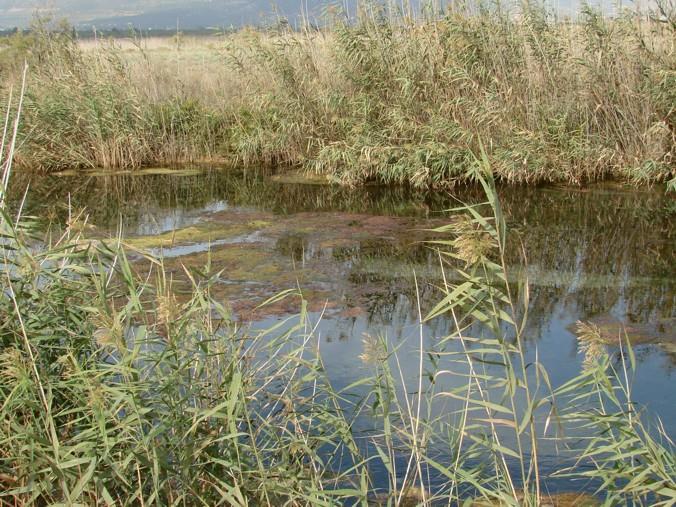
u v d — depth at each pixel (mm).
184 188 12922
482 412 4789
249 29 13555
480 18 12055
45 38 15836
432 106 12250
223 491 3430
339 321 6602
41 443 3090
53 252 3965
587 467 4160
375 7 12539
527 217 10109
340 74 12656
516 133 11602
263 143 14242
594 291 7281
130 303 3619
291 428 4340
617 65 11594
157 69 17328
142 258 8562
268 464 3867
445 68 11922
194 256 8680
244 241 9359
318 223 10227
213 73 17250
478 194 11617
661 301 6980
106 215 10953
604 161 11773
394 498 3707
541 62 11906
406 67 12203
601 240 9016
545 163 11594
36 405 3334
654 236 9117
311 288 7543
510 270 7996
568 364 5559
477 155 11773
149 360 3490
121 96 15133
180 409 3369
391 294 7348
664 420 4652
